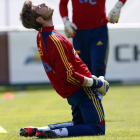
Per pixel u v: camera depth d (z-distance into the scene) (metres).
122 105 23.92
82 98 10.44
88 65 16.91
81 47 16.58
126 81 50.09
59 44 9.91
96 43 16.02
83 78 10.09
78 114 11.11
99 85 10.45
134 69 43.69
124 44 43.53
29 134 10.36
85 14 16.03
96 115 10.38
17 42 43.06
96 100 10.54
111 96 31.50
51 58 9.96
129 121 15.22
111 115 18.28
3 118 18.28
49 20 10.38
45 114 19.75
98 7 15.96
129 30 43.56
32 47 43.19
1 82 42.94
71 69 9.91
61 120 16.33
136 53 43.62
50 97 32.75
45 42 10.08
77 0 16.11
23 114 20.30
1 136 10.76
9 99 32.19
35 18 10.18
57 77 10.40
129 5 44.22
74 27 15.74
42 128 10.46
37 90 42.97
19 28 43.31
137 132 11.06
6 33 43.03
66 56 9.98
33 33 43.22
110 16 15.50
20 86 45.34
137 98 29.02
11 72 43.09
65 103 26.84
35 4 10.39
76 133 10.13
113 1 44.28
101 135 10.23
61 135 9.98
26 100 30.55
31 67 43.28
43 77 43.41
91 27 16.09
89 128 10.24
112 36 43.56
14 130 12.80
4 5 44.56
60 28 43.94
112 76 43.66
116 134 10.64
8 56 42.97
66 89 10.51
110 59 43.56
